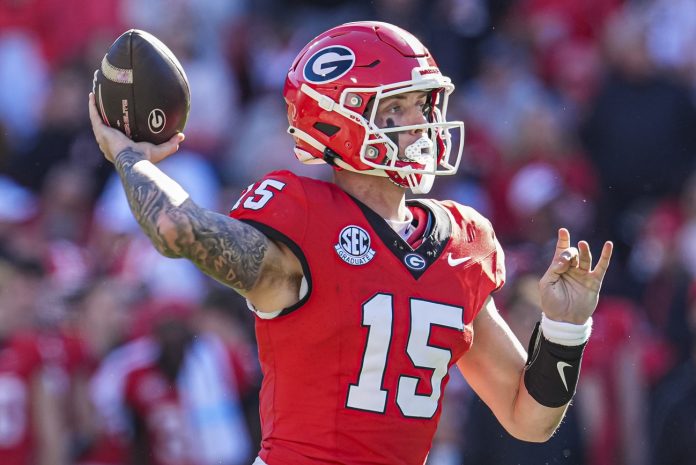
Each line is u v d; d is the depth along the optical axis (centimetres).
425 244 1173
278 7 3872
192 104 3469
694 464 2408
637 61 3500
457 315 1166
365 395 1129
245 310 2527
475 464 2334
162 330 2408
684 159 3469
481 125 3472
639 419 2486
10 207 3175
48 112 3475
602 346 2503
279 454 1138
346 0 3850
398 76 1169
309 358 1129
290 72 1228
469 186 3192
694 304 2603
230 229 1080
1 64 3622
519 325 2239
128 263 2828
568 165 3284
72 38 3653
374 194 1193
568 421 2388
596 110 3509
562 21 3769
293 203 1130
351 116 1165
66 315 2480
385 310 1128
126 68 1181
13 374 2348
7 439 2336
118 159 1148
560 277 1218
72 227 3192
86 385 2434
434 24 3722
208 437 2394
